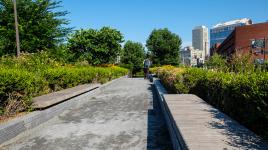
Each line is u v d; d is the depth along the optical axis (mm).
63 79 12461
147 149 5645
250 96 4754
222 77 7062
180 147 4461
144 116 8914
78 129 7312
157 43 65750
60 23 24297
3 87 6797
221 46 105938
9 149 5762
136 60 69000
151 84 23281
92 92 14445
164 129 7156
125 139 6348
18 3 22000
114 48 35750
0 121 6703
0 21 22531
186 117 5488
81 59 32656
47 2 23438
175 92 11195
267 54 67688
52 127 7578
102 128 7383
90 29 35469
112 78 27453
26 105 7801
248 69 9289
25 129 6844
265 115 4285
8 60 13055
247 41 72375
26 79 7758
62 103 9867
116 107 10805
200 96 9672
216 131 4391
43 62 14789
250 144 3727
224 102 6508
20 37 22125
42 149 5738
